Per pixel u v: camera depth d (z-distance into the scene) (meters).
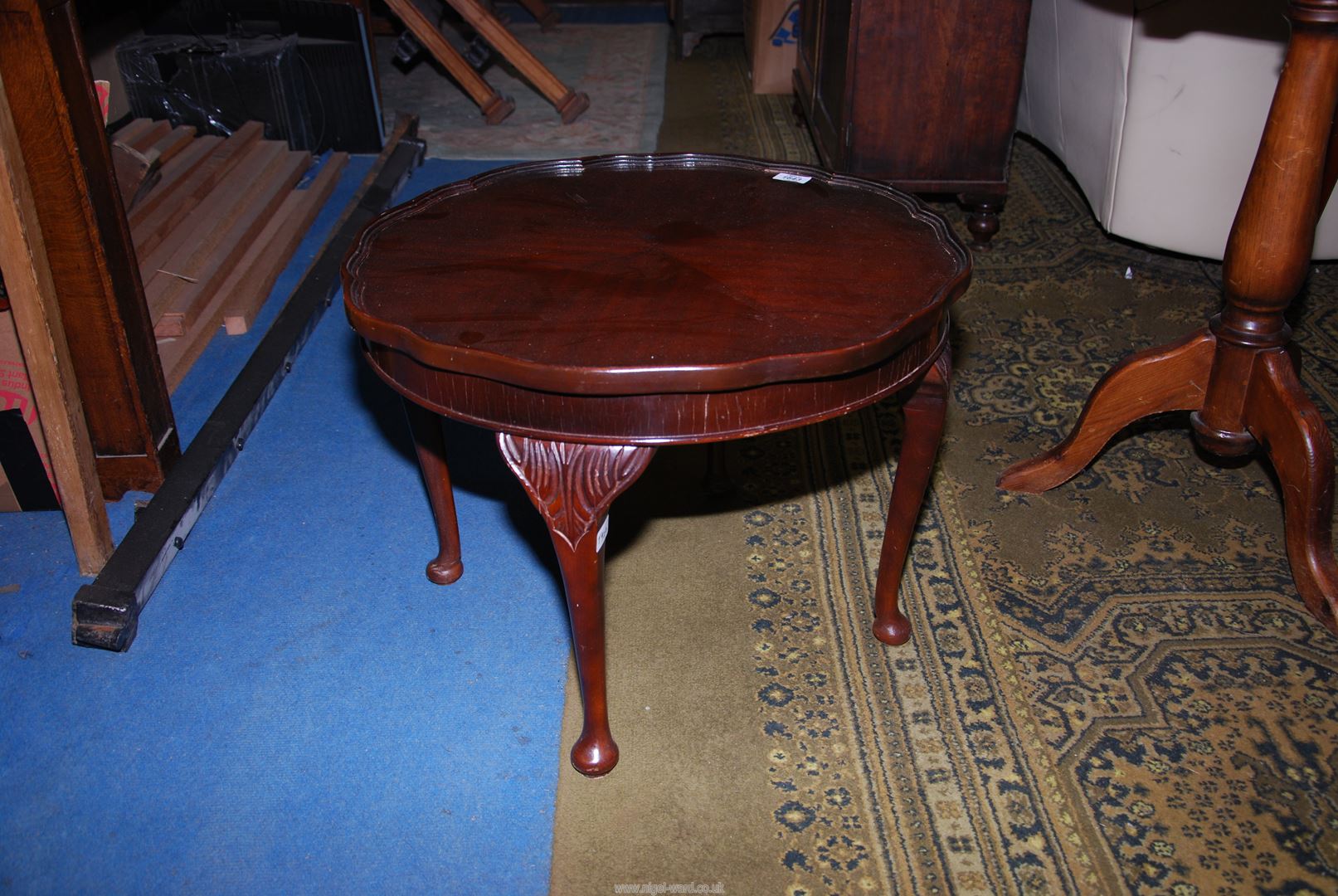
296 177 3.72
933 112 3.08
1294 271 1.79
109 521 2.11
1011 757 1.61
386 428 2.46
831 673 1.76
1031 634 1.84
